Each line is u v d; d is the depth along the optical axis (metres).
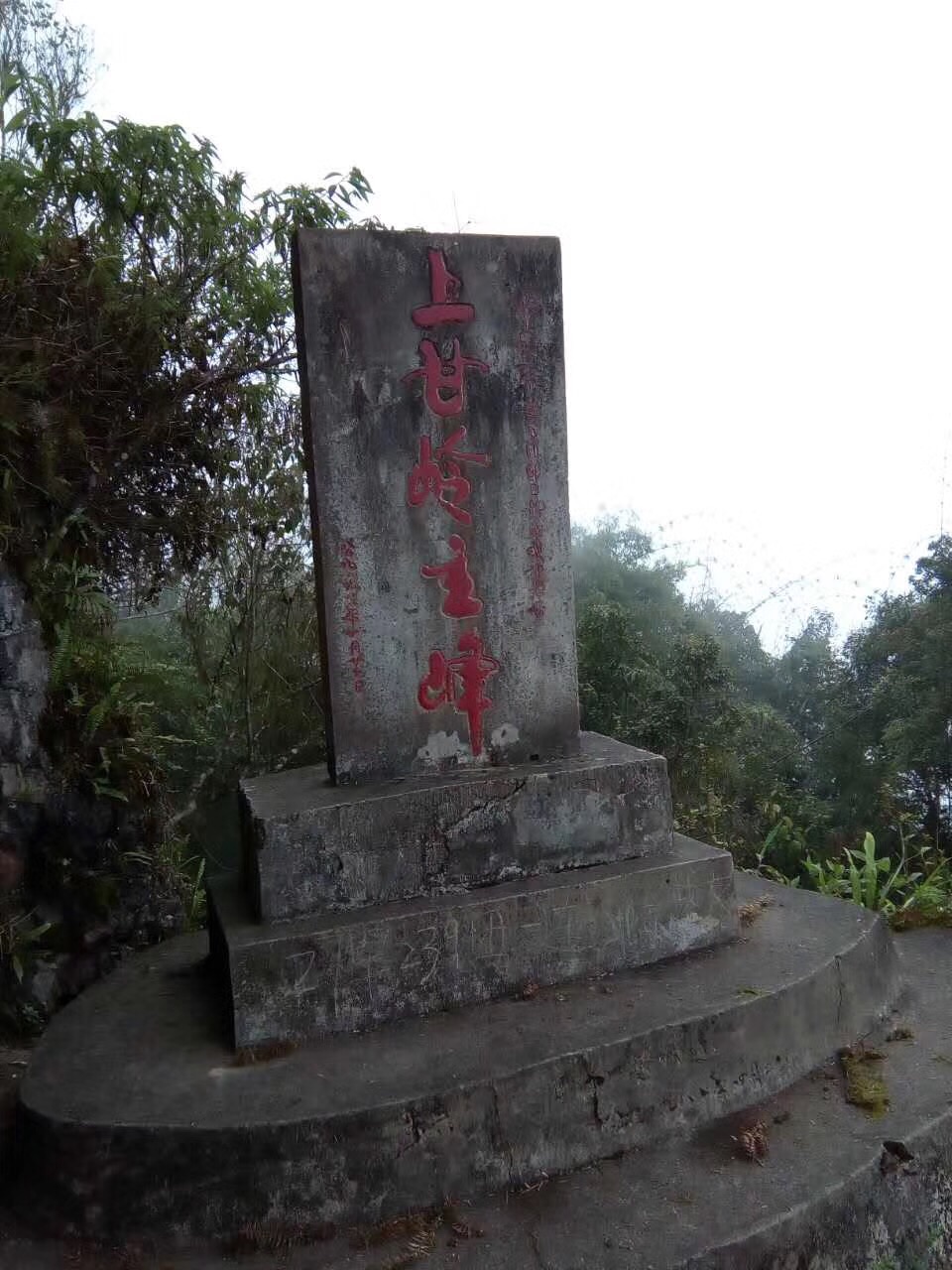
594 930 3.21
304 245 3.10
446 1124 2.61
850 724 12.43
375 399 3.22
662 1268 2.34
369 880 3.12
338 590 3.23
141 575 4.69
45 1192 2.57
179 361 4.31
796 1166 2.69
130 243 4.34
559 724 3.54
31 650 3.84
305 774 3.57
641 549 12.46
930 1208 2.78
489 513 3.39
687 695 8.99
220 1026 3.04
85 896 3.93
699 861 3.37
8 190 3.80
